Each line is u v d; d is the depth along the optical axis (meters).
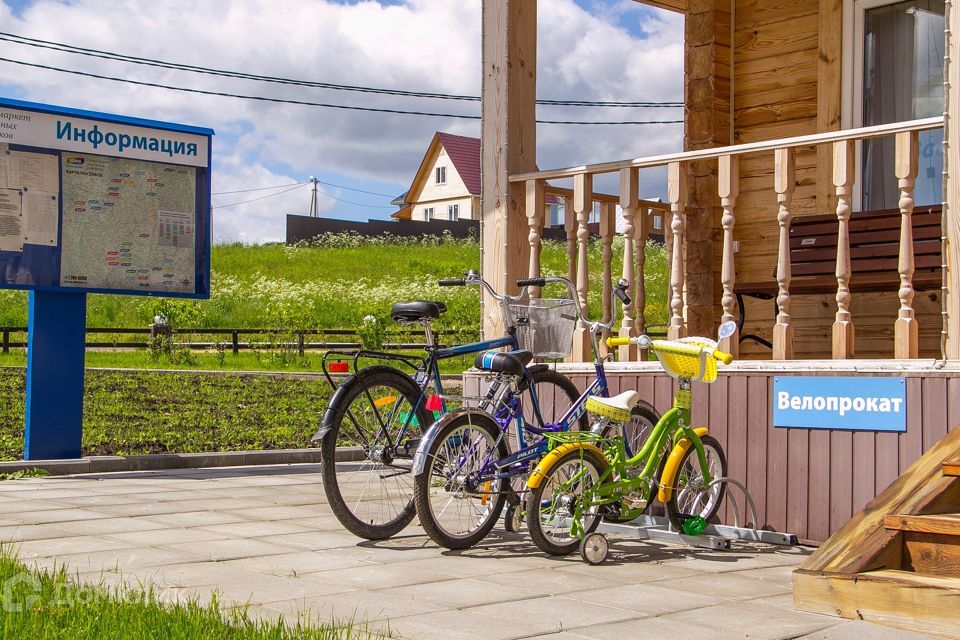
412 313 5.79
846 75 8.05
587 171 6.75
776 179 5.92
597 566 5.07
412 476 5.52
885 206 7.90
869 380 5.45
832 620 4.02
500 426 5.58
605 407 5.54
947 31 5.18
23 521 5.87
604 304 7.14
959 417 5.12
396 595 4.26
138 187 8.79
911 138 5.39
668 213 8.33
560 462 5.27
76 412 8.54
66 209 8.44
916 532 4.28
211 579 4.47
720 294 8.77
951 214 5.14
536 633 3.68
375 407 5.65
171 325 24.62
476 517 5.69
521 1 7.19
